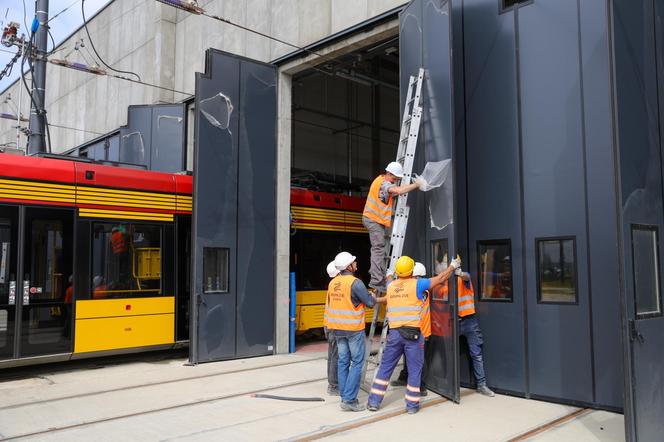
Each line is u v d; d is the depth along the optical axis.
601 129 6.96
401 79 8.69
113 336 9.34
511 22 7.86
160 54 15.62
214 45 13.75
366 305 6.80
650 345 5.18
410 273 6.68
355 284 6.81
